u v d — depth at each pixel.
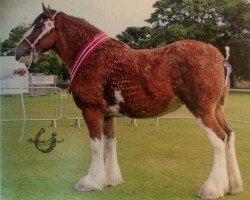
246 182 4.28
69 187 4.43
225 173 3.92
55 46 4.39
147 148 5.15
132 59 4.05
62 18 4.33
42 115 6.11
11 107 6.10
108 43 4.17
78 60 4.19
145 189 4.27
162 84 3.94
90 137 4.22
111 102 4.14
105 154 4.51
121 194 4.20
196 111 3.88
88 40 4.21
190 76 3.84
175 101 4.03
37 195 4.30
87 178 4.30
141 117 4.16
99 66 4.11
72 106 6.24
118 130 5.70
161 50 4.04
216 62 3.89
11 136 5.68
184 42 3.98
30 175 4.74
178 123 5.89
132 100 4.05
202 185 4.11
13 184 4.55
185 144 5.20
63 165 4.95
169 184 4.36
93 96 4.14
